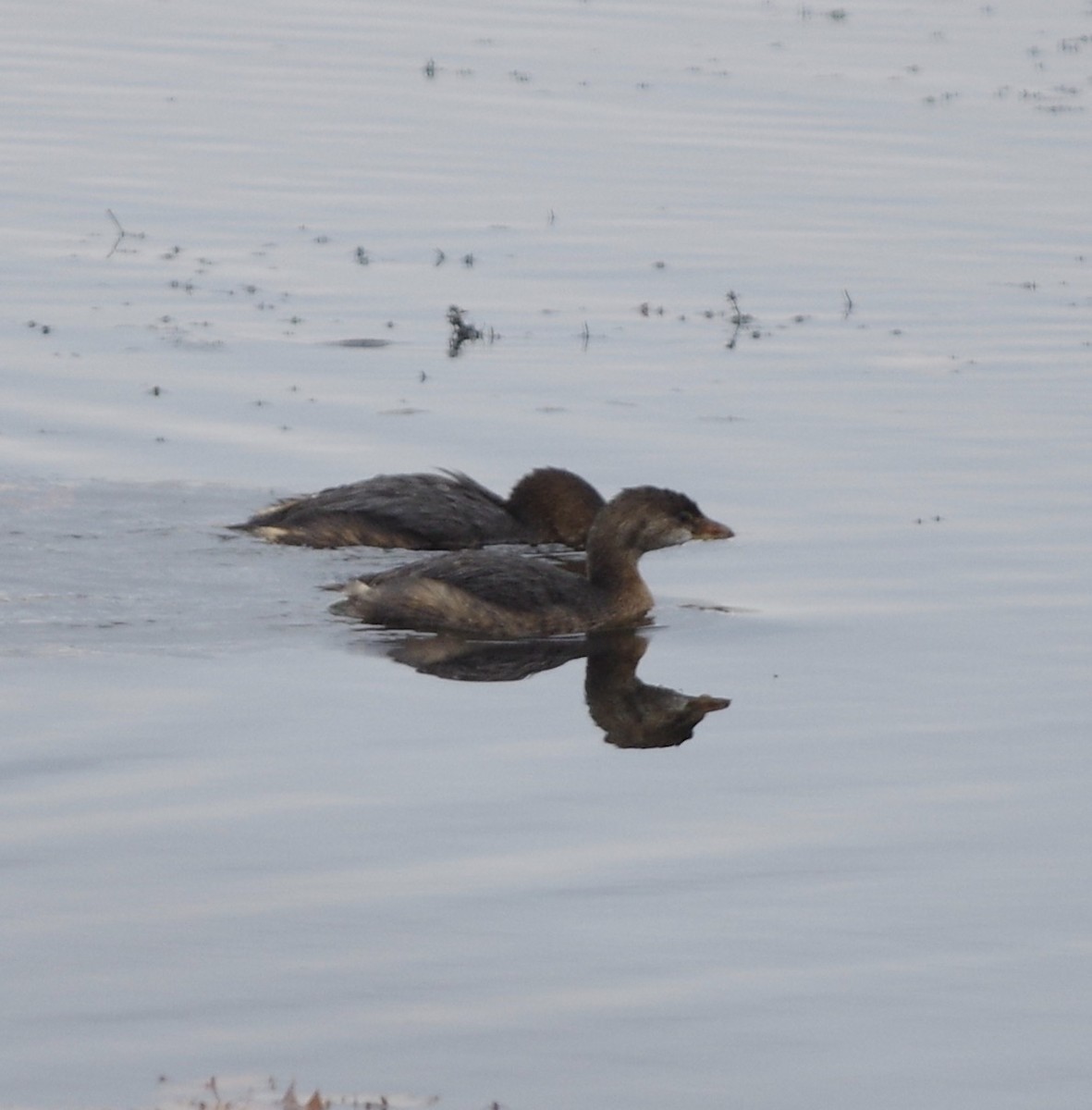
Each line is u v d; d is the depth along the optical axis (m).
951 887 10.86
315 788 12.20
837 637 15.48
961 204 31.98
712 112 37.88
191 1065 8.88
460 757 12.86
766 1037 9.22
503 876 10.95
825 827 11.71
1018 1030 9.32
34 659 14.62
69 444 20.48
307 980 9.69
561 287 27.34
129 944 10.04
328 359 23.78
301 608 16.38
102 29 45.25
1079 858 11.24
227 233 29.81
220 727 13.27
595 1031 9.25
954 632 15.44
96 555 17.34
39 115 36.91
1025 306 26.48
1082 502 18.66
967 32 46.62
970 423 21.42
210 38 44.59
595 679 14.72
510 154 34.75
